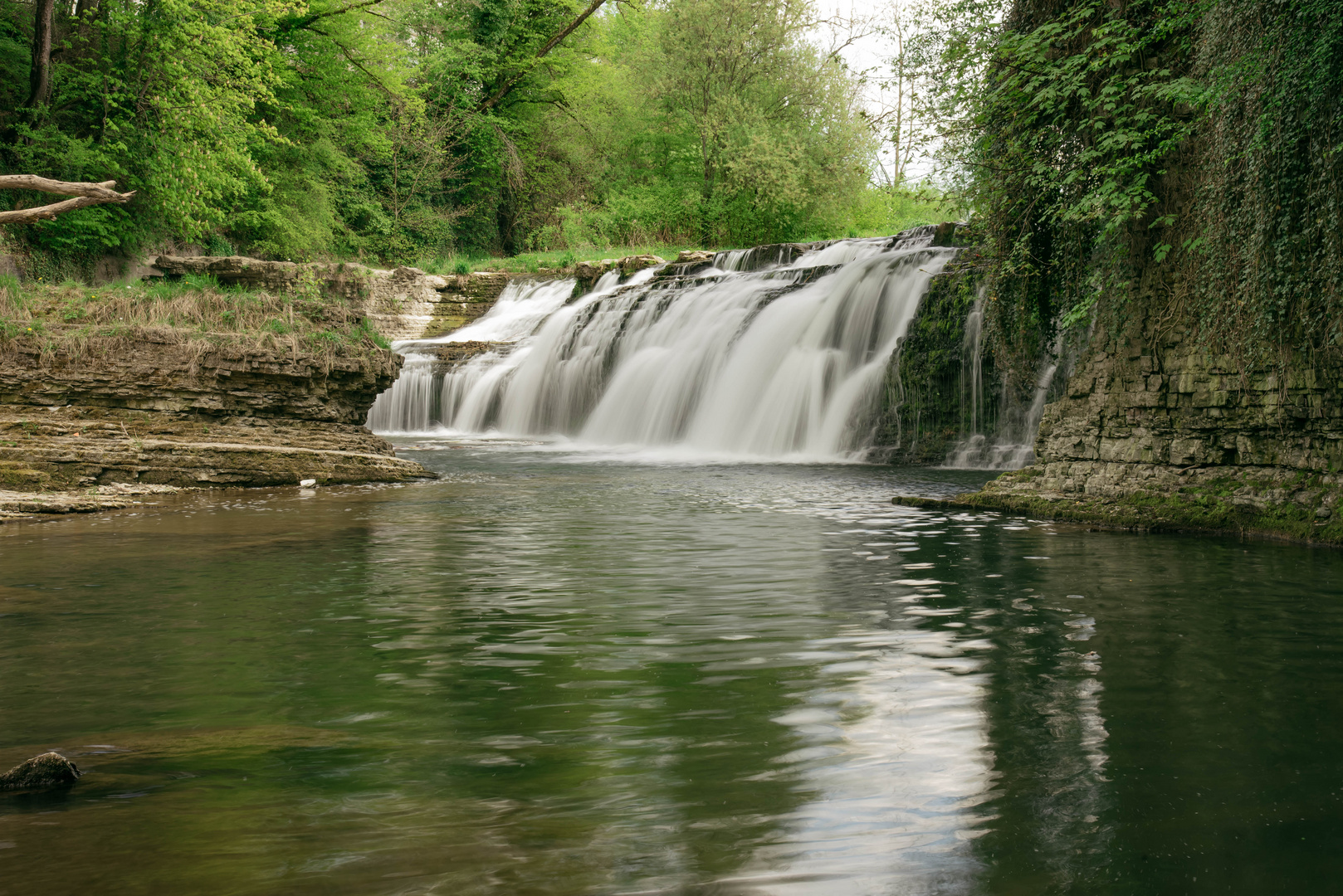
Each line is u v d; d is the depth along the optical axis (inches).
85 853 90.4
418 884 84.8
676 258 1256.2
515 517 368.5
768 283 948.6
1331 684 149.9
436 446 857.5
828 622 192.9
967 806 104.0
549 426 1054.4
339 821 98.6
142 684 149.4
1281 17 265.7
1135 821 100.0
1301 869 89.4
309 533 320.2
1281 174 274.8
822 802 104.4
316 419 523.2
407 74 1665.8
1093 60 358.6
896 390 730.2
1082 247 382.3
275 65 1256.8
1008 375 649.6
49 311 478.0
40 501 364.2
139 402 467.2
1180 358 340.5
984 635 181.3
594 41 1859.0
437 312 1382.9
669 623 192.1
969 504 402.3
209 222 1070.4
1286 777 112.6
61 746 121.6
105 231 1024.2
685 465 667.4
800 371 813.9
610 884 85.0
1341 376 286.2
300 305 546.6
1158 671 156.7
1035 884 86.1
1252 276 288.0
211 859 89.4
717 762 116.5
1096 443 377.4
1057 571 252.1
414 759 116.9
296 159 1379.2
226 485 456.4
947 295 704.4
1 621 193.2
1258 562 262.8
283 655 166.9
